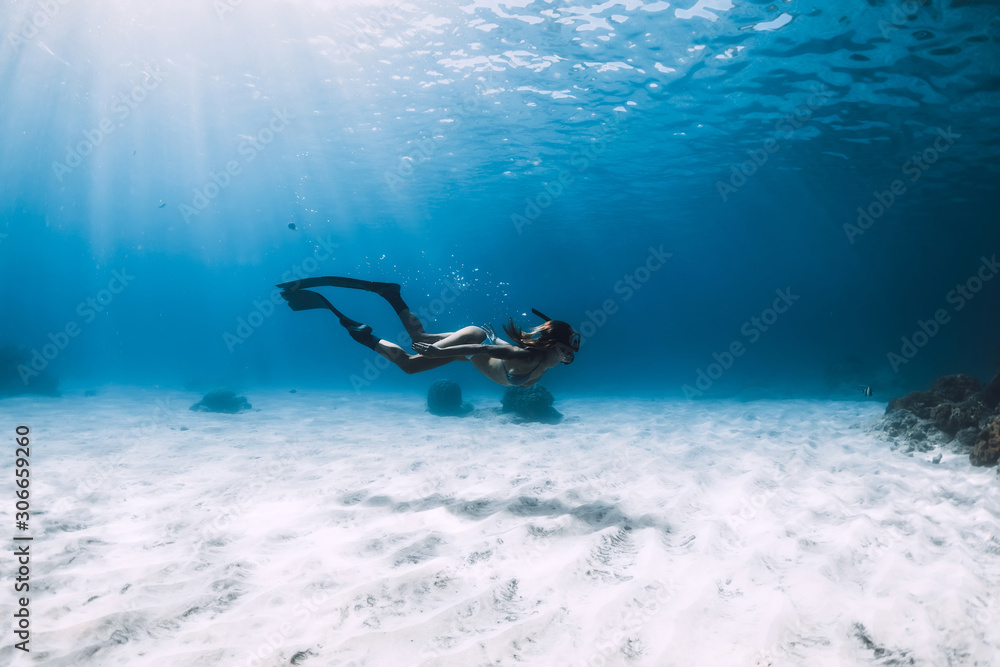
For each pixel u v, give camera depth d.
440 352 4.72
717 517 6.43
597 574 4.82
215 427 14.88
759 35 13.45
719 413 18.19
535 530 5.78
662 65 15.35
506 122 20.52
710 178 26.80
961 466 8.97
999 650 3.39
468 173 27.97
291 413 18.70
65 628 3.81
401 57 16.20
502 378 5.29
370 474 8.99
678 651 3.54
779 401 22.00
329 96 19.52
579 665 3.42
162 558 5.28
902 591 4.30
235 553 5.46
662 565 4.93
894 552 5.12
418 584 4.61
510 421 16.00
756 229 41.97
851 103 16.78
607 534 5.64
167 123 25.03
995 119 17.17
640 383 33.97
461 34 14.63
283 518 6.60
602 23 13.59
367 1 13.54
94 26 16.70
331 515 6.62
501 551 5.31
